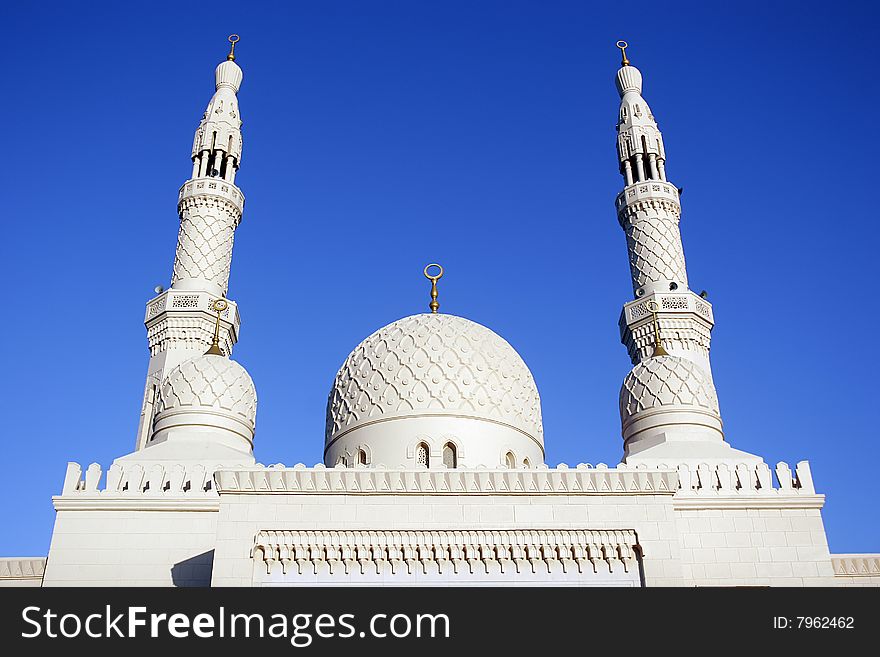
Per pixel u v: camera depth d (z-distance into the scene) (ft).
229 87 171.63
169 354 136.46
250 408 117.39
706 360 143.33
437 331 116.47
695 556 93.45
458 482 81.10
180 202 154.30
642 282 150.10
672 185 158.71
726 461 103.55
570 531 80.02
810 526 95.40
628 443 116.26
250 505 79.20
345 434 112.37
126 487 99.04
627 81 176.76
